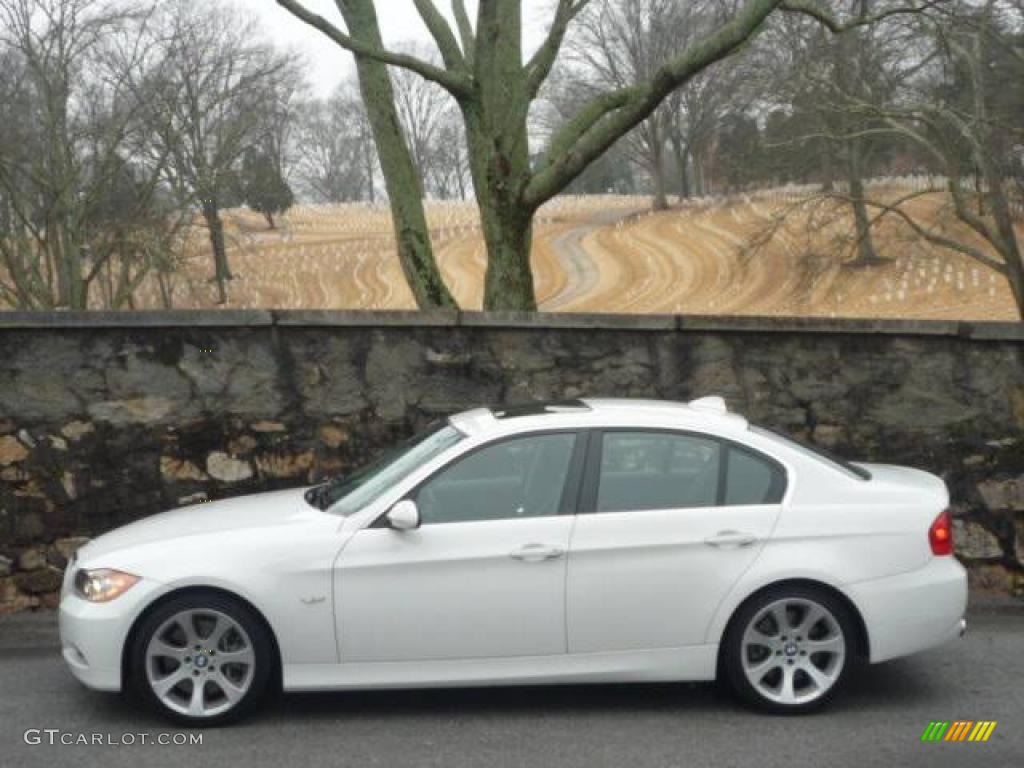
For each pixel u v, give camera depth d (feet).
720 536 17.31
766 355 28.12
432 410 27.61
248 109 105.70
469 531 17.15
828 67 77.82
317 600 16.88
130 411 26.22
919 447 27.66
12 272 91.04
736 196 252.01
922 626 17.57
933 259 140.56
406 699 18.62
